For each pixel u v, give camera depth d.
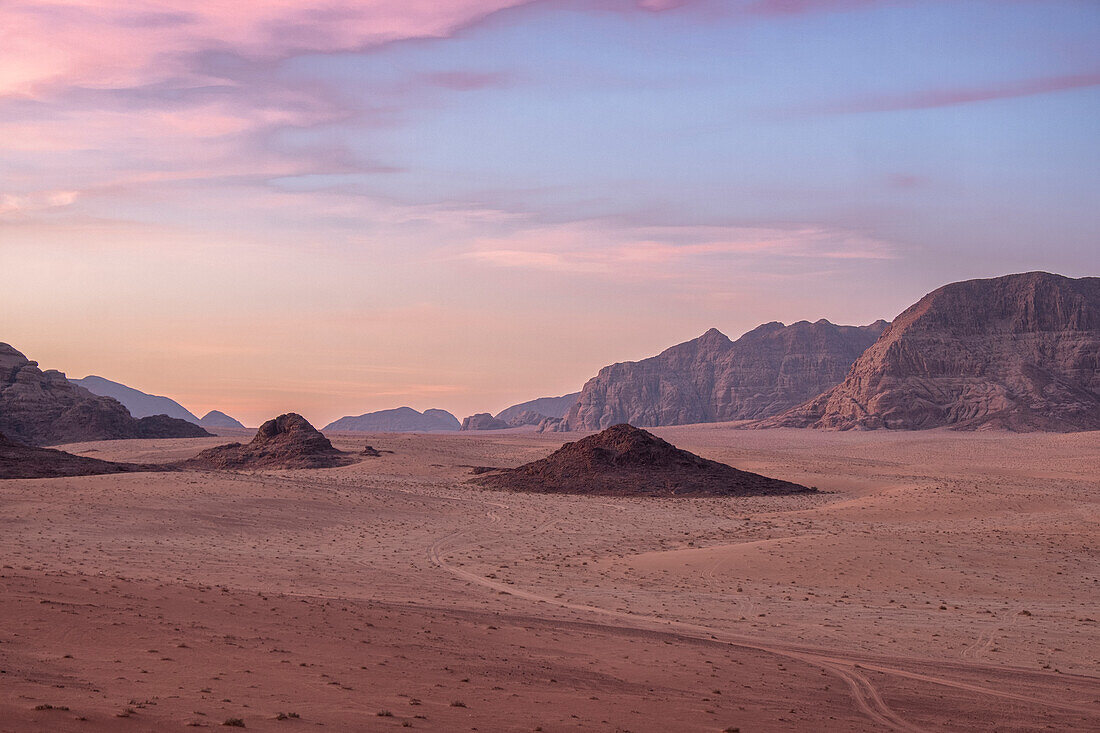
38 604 33.66
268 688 25.17
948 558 70.25
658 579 66.56
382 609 46.03
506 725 23.64
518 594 59.47
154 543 77.50
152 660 27.31
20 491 101.75
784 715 29.09
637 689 31.31
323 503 110.62
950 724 30.28
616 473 163.88
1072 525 92.88
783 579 65.31
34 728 17.86
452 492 149.12
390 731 21.62
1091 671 41.31
